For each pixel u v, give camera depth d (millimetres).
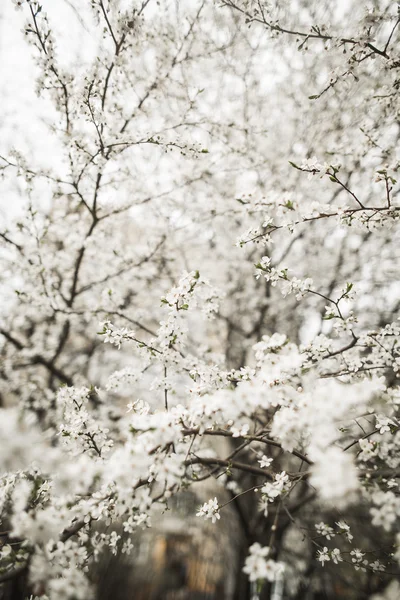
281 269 2602
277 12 3131
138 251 4949
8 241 4051
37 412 6062
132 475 1889
